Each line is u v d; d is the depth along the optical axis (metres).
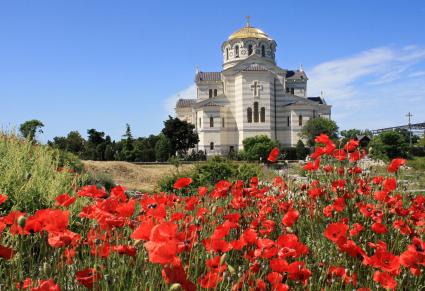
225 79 67.00
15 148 7.25
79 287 2.72
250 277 2.74
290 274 2.55
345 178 5.28
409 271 3.11
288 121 66.88
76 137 65.62
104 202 2.98
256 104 64.81
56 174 6.58
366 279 3.24
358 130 66.69
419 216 4.10
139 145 60.28
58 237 2.46
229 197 5.95
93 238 3.11
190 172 13.22
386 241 4.09
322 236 4.13
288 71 74.88
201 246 3.46
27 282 2.40
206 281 2.44
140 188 18.11
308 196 5.15
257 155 51.84
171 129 61.78
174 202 4.83
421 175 11.30
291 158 57.97
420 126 63.00
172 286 1.83
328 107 70.56
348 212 4.57
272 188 6.77
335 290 3.00
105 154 60.53
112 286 2.65
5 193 4.78
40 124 33.25
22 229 2.44
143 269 2.76
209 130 65.31
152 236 1.95
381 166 7.29
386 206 4.34
